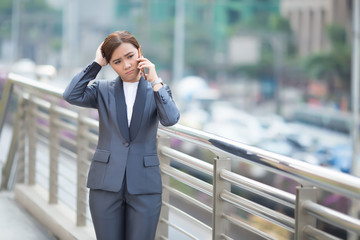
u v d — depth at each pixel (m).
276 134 28.44
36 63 66.62
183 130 3.36
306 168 2.37
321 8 65.06
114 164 3.14
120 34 3.09
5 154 7.09
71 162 7.90
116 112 3.15
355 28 29.67
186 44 68.00
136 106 3.13
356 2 29.39
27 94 6.11
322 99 62.19
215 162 3.11
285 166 2.47
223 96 66.38
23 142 6.17
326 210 2.36
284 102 64.94
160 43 65.62
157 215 3.23
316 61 63.97
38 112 5.88
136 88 3.20
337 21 63.81
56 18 66.31
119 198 3.19
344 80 62.25
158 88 3.07
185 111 36.97
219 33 68.50
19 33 67.75
